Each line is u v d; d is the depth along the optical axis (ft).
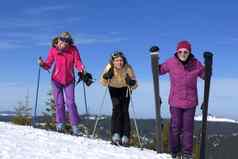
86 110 38.91
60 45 34.73
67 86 34.94
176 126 29.78
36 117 40.40
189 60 29.60
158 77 31.12
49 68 35.22
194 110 29.71
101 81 32.73
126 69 32.68
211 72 30.14
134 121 34.24
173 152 30.12
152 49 30.89
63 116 35.32
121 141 32.58
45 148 26.32
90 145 29.76
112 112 32.60
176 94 29.63
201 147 30.94
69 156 25.08
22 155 23.82
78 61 35.22
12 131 31.09
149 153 30.55
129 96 32.81
